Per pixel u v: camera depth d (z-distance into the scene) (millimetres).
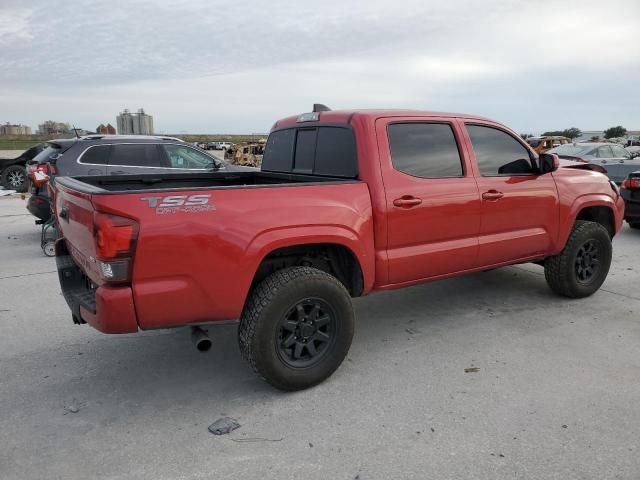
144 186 4547
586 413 3193
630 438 2930
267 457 2814
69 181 3668
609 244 5430
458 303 5352
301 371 3480
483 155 4488
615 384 3564
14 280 6359
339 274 3914
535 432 3000
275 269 3672
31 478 2660
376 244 3816
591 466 2691
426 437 2973
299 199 3396
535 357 4023
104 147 8914
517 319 4867
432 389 3541
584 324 4715
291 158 4676
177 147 9484
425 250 4074
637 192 8852
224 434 3039
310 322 3512
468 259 4379
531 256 4895
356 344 4340
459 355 4090
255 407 3350
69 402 3432
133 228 2891
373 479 2621
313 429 3082
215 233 3078
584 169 5633
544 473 2643
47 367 3951
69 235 3570
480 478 2615
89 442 2973
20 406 3377
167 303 3039
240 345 3400
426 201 3994
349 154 3939
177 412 3303
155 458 2820
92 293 3406
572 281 5238
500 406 3295
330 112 4219
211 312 3182
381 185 3787
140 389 3611
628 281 6109
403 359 4031
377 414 3234
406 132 4027
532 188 4719
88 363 4023
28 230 10008
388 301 5461
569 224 5059
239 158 27719
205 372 3873
